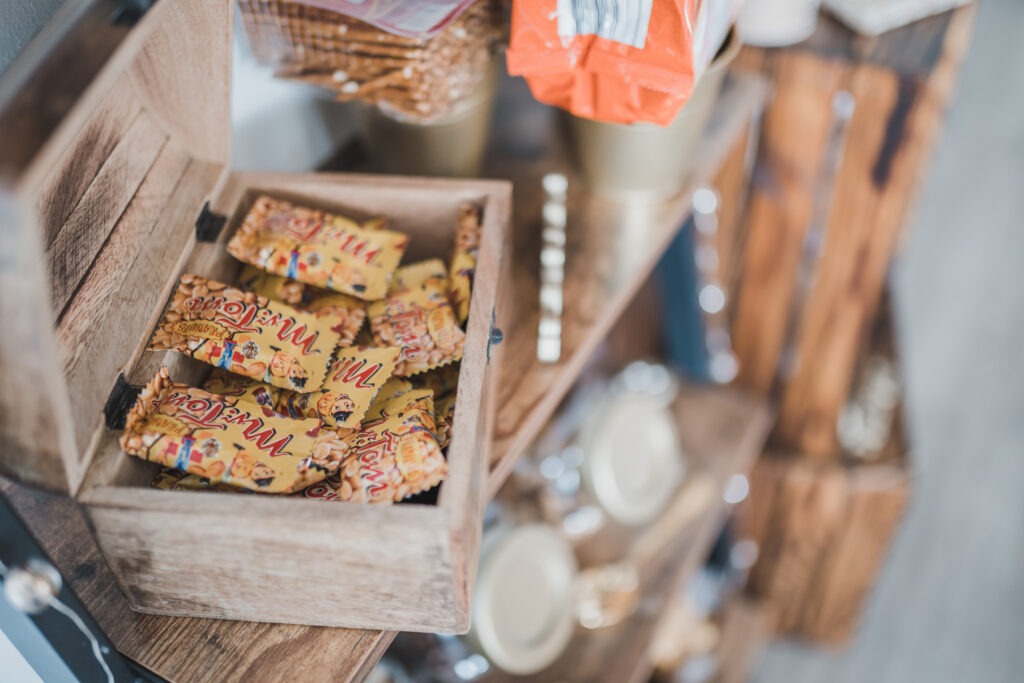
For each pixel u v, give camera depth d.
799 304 1.03
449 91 0.68
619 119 0.68
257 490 0.57
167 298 0.61
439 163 0.72
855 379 1.16
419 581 0.56
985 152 2.03
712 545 1.15
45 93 0.50
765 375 1.10
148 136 0.62
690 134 0.73
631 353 1.10
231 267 0.66
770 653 1.27
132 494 0.55
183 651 0.59
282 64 0.68
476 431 0.57
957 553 1.37
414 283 0.66
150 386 0.58
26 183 0.48
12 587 0.53
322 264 0.64
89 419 0.56
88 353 0.57
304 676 0.58
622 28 0.63
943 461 1.48
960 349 1.64
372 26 0.65
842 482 1.07
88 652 0.57
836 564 1.16
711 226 0.92
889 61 0.88
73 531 0.59
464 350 0.59
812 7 0.91
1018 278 1.76
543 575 0.81
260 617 0.59
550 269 0.74
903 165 0.92
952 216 1.88
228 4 0.61
